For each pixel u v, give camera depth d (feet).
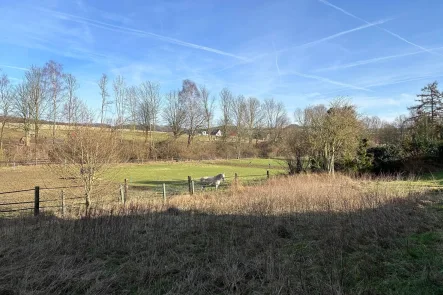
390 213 25.98
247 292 14.83
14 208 42.22
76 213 32.24
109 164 37.99
